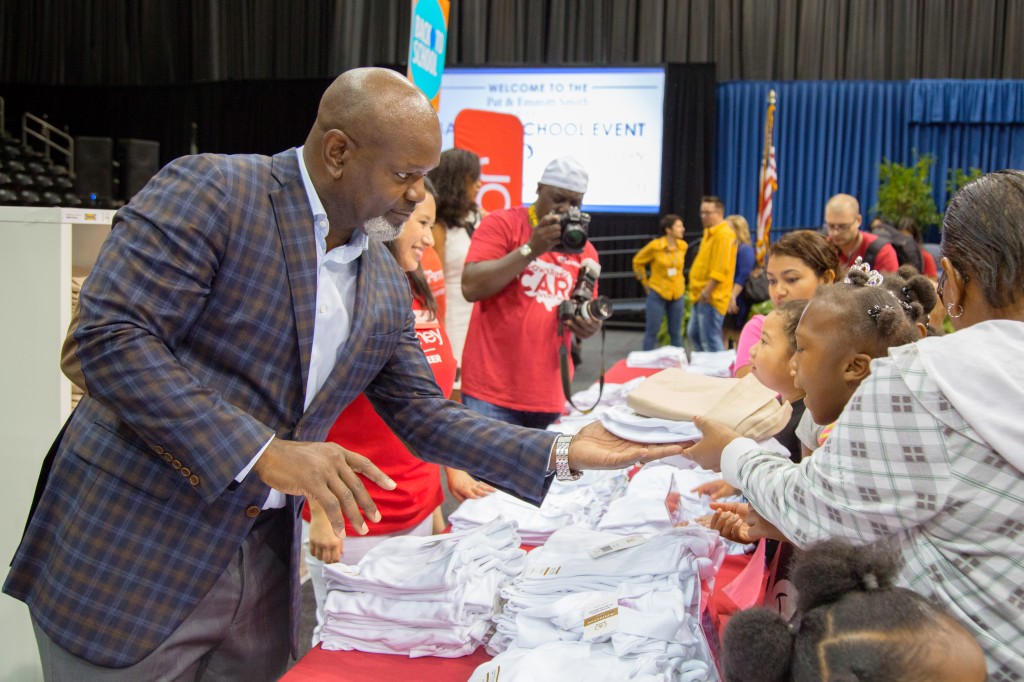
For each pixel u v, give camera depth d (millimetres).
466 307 3717
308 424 1332
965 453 934
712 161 10500
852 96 10438
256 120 11430
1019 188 986
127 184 3641
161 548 1261
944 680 755
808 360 1260
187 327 1211
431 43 3201
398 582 1412
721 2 10555
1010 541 927
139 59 11602
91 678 1279
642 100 9977
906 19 10273
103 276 1155
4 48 11656
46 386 2182
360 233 1344
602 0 10688
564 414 3105
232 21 11312
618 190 10148
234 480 1164
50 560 1299
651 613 1235
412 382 1542
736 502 1743
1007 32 10117
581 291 2760
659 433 1430
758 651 821
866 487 984
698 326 7266
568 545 1552
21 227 2145
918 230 7789
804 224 10758
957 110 10195
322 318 1314
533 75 10078
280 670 1528
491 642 1361
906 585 976
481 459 1498
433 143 1222
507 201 4090
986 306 1013
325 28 11125
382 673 1337
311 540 1825
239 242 1215
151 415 1138
